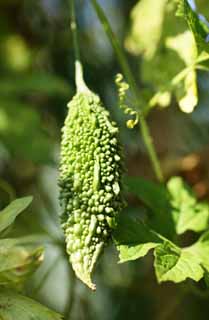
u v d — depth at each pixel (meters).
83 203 1.75
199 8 2.29
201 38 1.95
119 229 1.81
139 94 2.43
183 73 2.17
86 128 1.81
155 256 1.78
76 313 2.96
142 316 2.95
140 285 2.98
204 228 2.11
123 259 1.75
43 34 3.32
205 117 3.13
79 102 1.87
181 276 1.75
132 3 3.23
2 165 3.23
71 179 1.78
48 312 1.79
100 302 3.00
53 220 3.00
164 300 2.94
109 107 3.10
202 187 2.75
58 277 3.14
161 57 2.51
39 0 3.31
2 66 3.33
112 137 1.81
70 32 3.26
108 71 3.16
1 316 1.77
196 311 2.95
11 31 3.35
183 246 2.82
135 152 3.01
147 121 3.10
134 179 2.17
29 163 3.20
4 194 2.85
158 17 2.61
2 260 1.88
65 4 3.29
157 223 2.11
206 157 2.78
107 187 1.76
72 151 1.80
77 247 1.75
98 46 3.24
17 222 2.76
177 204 2.15
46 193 3.17
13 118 2.99
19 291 1.89
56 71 3.27
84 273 1.73
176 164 2.82
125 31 3.05
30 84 2.99
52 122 3.18
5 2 3.28
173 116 3.12
